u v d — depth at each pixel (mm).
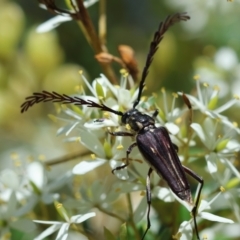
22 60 290
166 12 324
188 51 308
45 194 250
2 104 291
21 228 247
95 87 239
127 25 324
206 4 318
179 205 243
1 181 251
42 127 295
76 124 237
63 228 233
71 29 315
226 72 298
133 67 247
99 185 241
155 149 232
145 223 249
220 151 239
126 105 241
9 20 290
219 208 252
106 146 235
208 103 245
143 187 235
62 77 285
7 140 298
